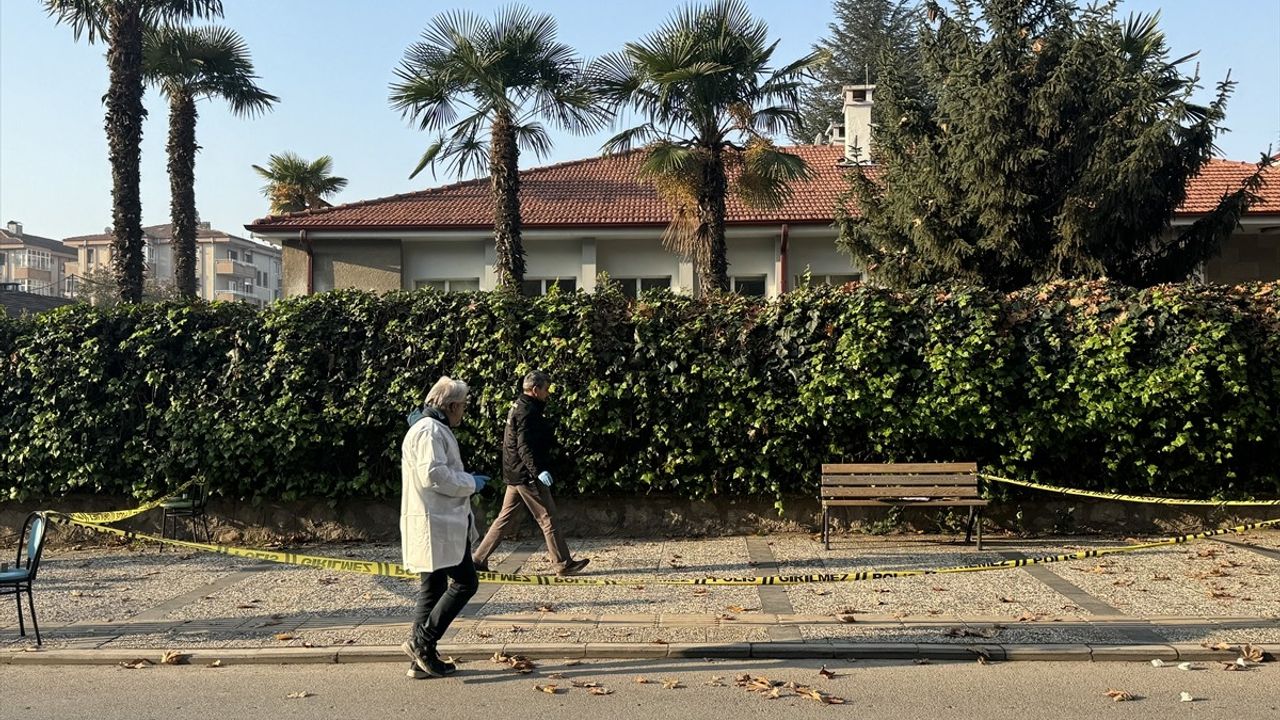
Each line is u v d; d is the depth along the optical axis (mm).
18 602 6551
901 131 13328
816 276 18922
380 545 10023
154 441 10258
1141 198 11484
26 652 6211
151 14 16391
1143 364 9383
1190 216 16562
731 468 9875
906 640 6129
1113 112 11766
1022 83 12062
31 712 5133
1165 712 4922
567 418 9836
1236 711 4926
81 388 10312
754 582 6566
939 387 9406
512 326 10000
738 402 9734
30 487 10359
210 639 6480
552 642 6195
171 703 5270
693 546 9477
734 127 14320
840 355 9508
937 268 12953
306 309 10242
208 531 10406
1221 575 7863
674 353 9773
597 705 5145
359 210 20250
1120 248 12148
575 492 10086
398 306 10242
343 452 10242
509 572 8445
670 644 6113
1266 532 9617
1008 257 12227
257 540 10305
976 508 9148
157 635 6598
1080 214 11516
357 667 5965
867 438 9734
